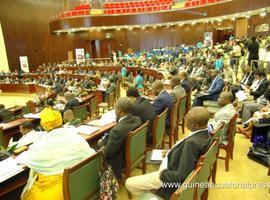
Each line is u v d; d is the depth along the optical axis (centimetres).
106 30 2003
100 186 218
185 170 194
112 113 368
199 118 213
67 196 190
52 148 209
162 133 350
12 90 1400
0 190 238
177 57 1279
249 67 672
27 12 1805
